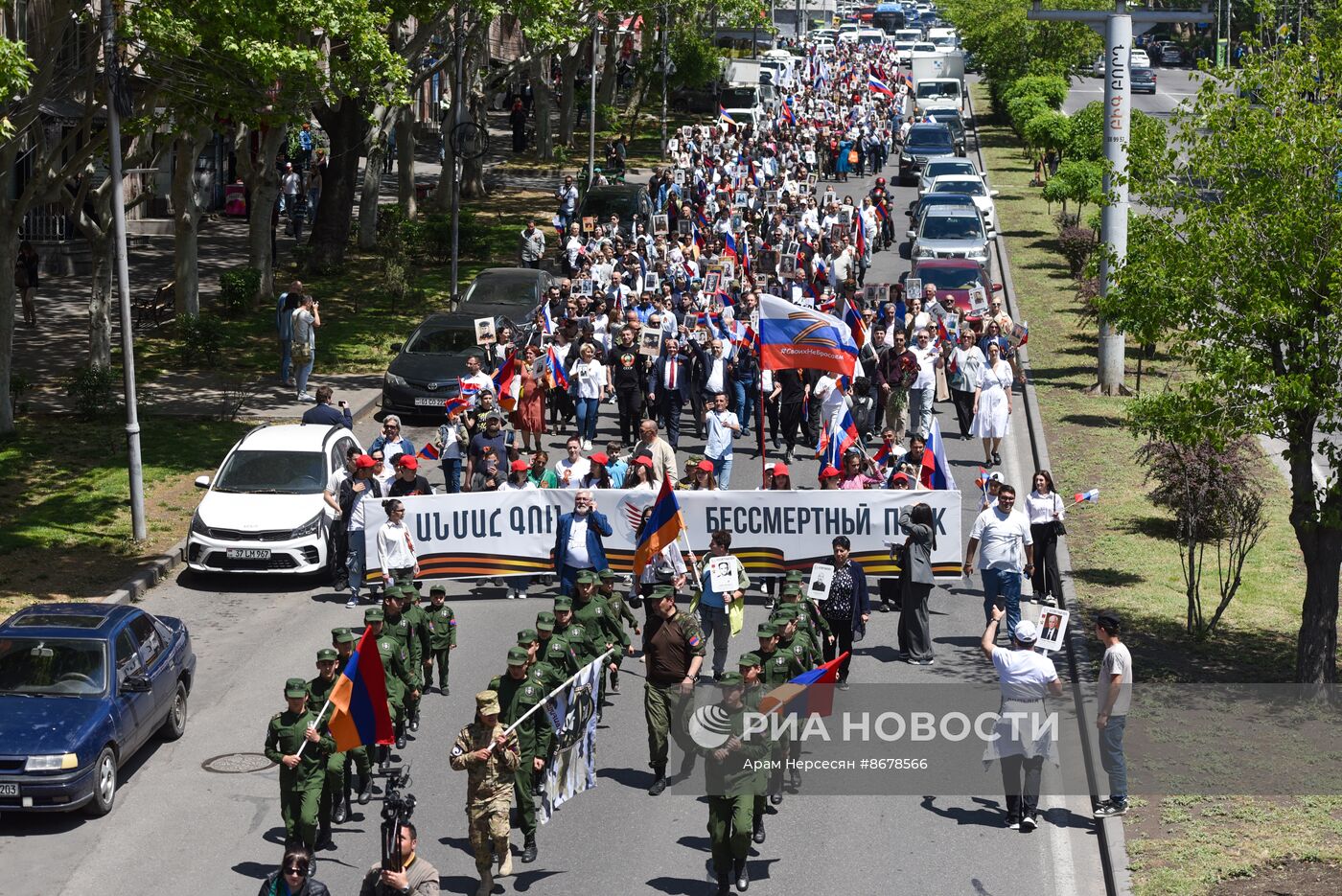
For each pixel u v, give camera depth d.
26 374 32.75
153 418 30.06
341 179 44.09
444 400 30.72
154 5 24.88
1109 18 31.05
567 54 67.31
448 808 15.25
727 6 69.88
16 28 31.36
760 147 61.34
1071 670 18.80
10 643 15.81
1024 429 30.25
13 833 14.75
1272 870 13.36
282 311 32.25
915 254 42.03
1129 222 18.36
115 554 22.95
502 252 48.06
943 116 70.19
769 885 13.58
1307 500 17.30
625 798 15.48
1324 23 17.72
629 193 47.00
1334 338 16.67
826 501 21.55
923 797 15.50
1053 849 14.33
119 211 23.44
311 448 23.52
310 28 28.95
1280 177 17.17
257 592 22.03
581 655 16.19
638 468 22.00
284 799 13.90
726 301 32.47
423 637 17.36
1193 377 34.06
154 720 16.41
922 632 18.86
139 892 13.62
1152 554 22.91
